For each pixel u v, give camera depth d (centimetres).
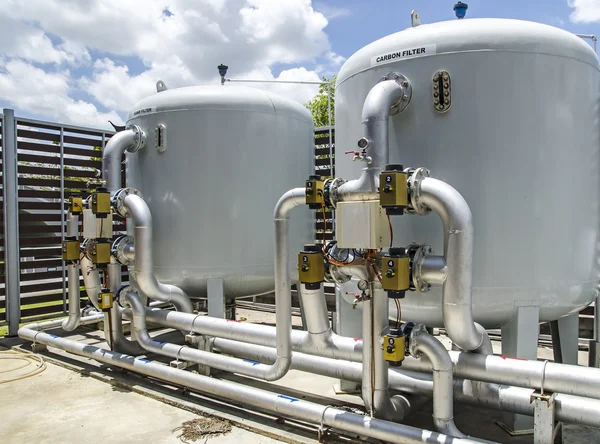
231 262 480
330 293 659
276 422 355
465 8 349
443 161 323
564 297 330
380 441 313
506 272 318
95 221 476
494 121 315
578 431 333
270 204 496
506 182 316
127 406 395
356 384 417
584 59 334
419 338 293
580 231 334
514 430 329
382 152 300
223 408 383
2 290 660
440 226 324
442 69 322
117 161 491
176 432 346
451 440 276
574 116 329
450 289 277
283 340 365
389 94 315
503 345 338
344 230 298
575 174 330
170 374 414
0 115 634
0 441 338
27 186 674
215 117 477
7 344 595
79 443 332
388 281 273
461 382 329
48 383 453
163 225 489
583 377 277
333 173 672
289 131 513
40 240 687
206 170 477
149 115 496
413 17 360
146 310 486
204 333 450
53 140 697
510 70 315
